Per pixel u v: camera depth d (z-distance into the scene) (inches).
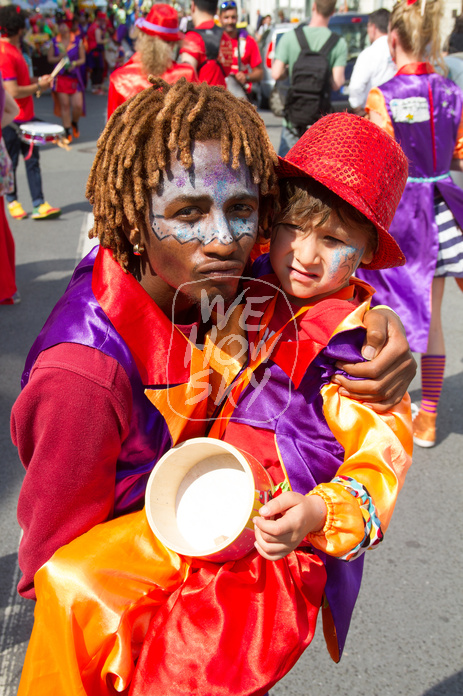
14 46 251.4
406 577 101.0
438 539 108.9
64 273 216.2
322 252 48.0
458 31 201.0
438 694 82.5
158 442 46.4
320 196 47.6
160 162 39.8
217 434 49.4
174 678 41.6
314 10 223.9
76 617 42.3
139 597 43.9
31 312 187.9
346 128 48.8
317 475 48.6
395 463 47.7
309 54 216.1
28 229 259.8
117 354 42.3
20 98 256.8
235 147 40.5
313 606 46.5
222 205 40.5
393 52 120.0
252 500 43.4
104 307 42.7
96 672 42.8
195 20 215.2
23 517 45.1
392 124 115.8
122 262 44.0
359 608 95.3
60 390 40.8
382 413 49.0
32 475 42.8
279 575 45.2
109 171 41.4
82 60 401.7
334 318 48.3
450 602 96.6
